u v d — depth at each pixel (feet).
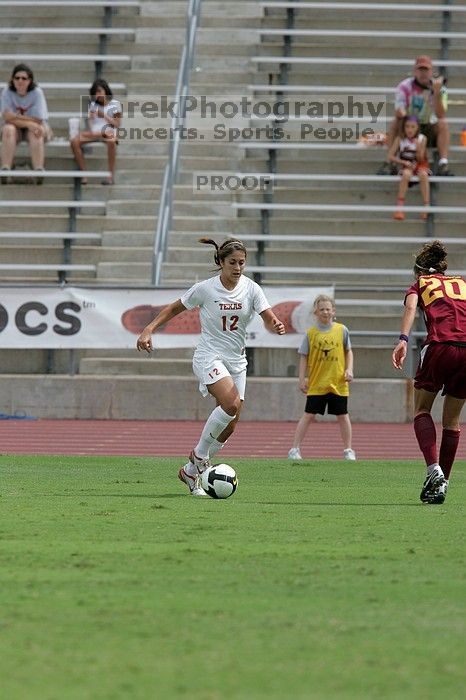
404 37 283.38
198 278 234.58
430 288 101.60
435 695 40.22
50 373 223.51
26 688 40.81
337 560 67.05
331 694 40.22
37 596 56.18
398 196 248.73
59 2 284.61
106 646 46.80
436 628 50.24
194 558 67.15
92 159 260.21
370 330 230.89
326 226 246.47
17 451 163.12
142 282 234.58
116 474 125.49
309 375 155.74
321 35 281.54
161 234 233.96
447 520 86.53
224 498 101.71
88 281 235.81
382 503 98.99
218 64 280.10
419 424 100.12
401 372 224.74
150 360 222.69
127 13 289.94
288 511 91.86
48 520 83.92
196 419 213.25
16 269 238.07
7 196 253.24
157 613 52.70
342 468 137.08
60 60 278.05
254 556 68.13
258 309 103.76
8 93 255.09
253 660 44.78
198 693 40.16
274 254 241.14
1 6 289.94
